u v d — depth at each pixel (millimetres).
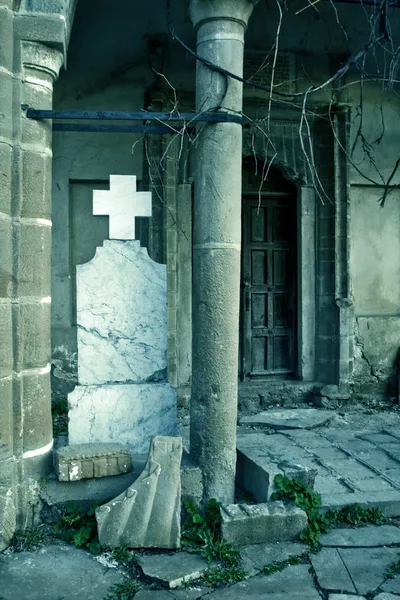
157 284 4453
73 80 6766
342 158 7219
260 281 7633
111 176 4387
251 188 7520
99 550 3631
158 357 4461
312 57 7266
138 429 4344
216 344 3986
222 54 3961
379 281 7637
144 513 3668
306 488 4043
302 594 3236
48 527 3850
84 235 6898
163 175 6793
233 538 3725
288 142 7211
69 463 3803
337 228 7238
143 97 6863
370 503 4227
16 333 3771
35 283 3877
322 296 7406
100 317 4379
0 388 3680
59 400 6746
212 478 3990
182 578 3324
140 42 6848
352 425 6500
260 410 7086
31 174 3820
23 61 3764
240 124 4004
